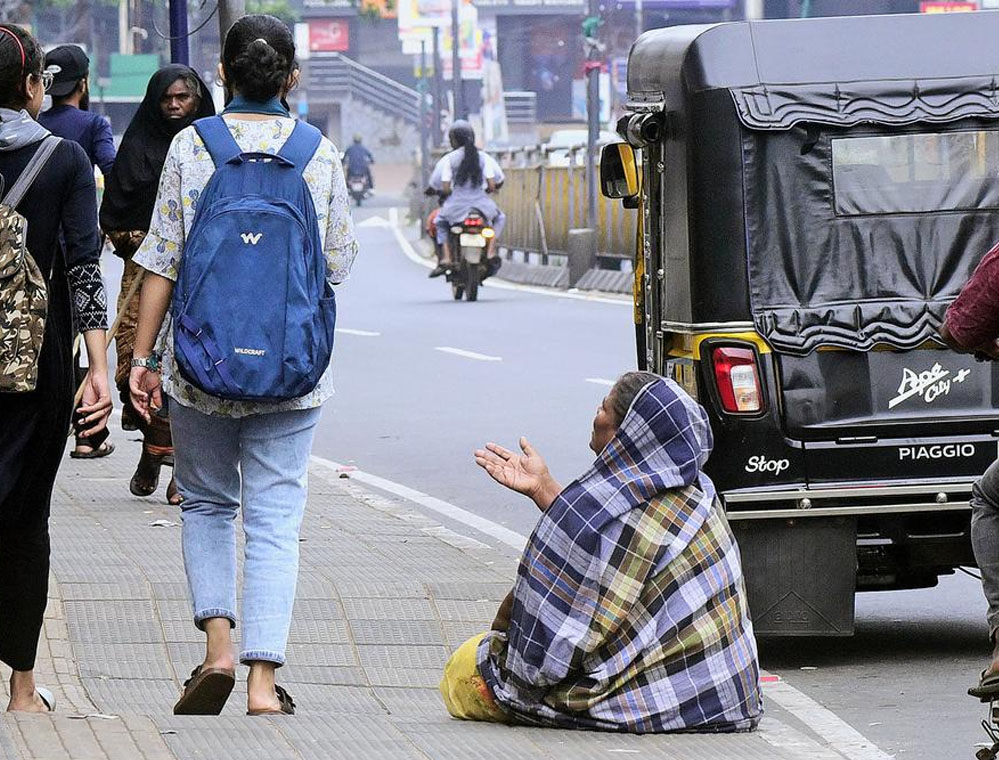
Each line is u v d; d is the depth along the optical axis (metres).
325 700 14.65
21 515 12.46
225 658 12.91
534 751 12.03
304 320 12.42
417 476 26.72
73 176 12.33
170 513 21.75
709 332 16.59
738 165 16.58
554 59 174.00
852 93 16.69
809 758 12.32
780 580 16.34
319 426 31.62
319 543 20.89
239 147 12.70
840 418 16.52
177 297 12.57
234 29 12.88
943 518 16.75
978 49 16.91
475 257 57.25
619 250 61.25
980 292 12.00
